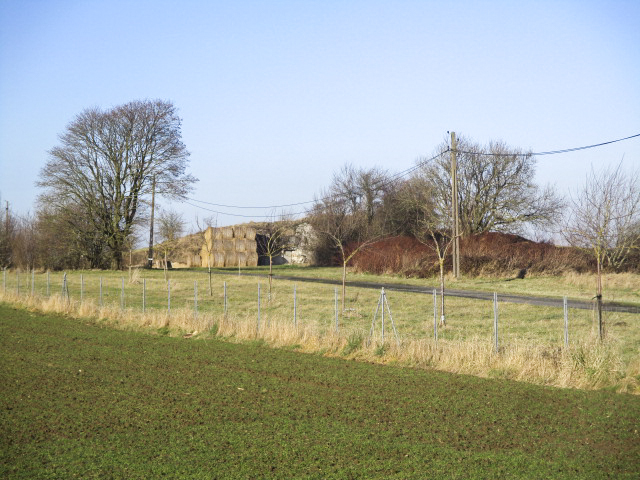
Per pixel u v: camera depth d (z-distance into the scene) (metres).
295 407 12.40
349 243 62.50
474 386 14.27
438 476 8.66
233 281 44.97
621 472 8.91
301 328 20.42
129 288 40.62
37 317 28.34
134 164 57.56
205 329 22.61
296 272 55.38
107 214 58.09
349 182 70.62
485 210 56.25
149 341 21.30
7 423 11.25
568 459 9.44
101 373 15.80
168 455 9.49
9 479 8.52
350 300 31.36
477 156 56.50
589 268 44.03
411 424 11.23
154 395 13.41
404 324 22.66
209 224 53.84
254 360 17.56
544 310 26.16
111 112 56.06
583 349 15.16
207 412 11.99
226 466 9.02
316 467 8.99
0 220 62.53
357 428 10.95
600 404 12.67
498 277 44.25
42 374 15.70
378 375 15.50
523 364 15.42
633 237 26.02
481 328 21.42
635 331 20.41
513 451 9.77
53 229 57.03
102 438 10.35
